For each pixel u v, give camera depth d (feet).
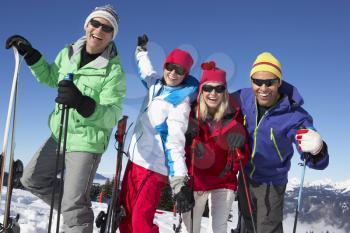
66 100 9.34
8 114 10.40
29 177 11.50
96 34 11.26
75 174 10.80
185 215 12.36
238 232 14.10
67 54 11.89
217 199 12.16
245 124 12.58
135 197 10.72
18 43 11.37
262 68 12.06
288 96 12.54
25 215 20.52
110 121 10.57
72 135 11.06
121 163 11.05
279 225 12.78
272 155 12.44
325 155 11.10
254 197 12.99
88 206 11.06
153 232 10.48
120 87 11.14
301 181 11.56
